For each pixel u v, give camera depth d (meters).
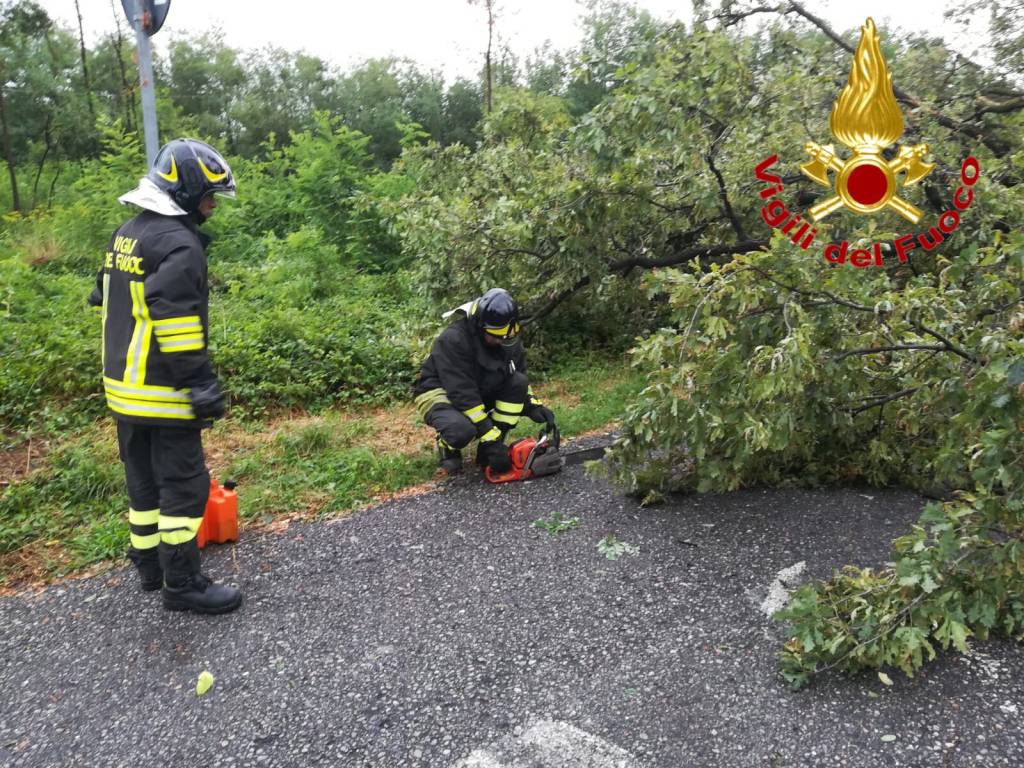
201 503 3.38
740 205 6.79
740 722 2.69
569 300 8.29
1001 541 3.38
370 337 7.77
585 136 6.28
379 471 5.03
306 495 4.71
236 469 5.02
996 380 2.85
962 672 2.92
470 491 4.83
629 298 7.98
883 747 2.55
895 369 4.27
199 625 3.35
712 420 3.93
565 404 6.77
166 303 3.08
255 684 2.95
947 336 3.86
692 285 4.06
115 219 12.09
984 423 3.33
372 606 3.48
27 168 19.55
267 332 7.26
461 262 7.43
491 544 4.07
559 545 4.05
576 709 2.77
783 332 4.06
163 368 3.19
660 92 5.99
